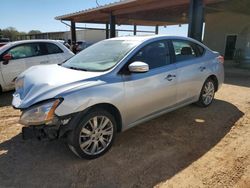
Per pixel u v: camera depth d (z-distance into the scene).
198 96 4.99
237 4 10.76
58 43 7.52
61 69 3.68
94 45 4.48
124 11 12.86
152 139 3.82
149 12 13.90
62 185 2.72
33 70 3.75
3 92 6.96
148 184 2.73
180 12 13.98
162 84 3.94
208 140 3.79
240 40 14.81
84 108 3.01
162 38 4.20
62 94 2.90
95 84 3.16
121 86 3.37
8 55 6.40
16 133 4.06
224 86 7.82
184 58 4.57
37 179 2.82
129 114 3.54
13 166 3.08
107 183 2.75
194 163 3.14
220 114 4.93
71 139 3.03
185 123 4.46
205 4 10.14
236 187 2.67
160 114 4.11
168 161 3.19
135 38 4.13
